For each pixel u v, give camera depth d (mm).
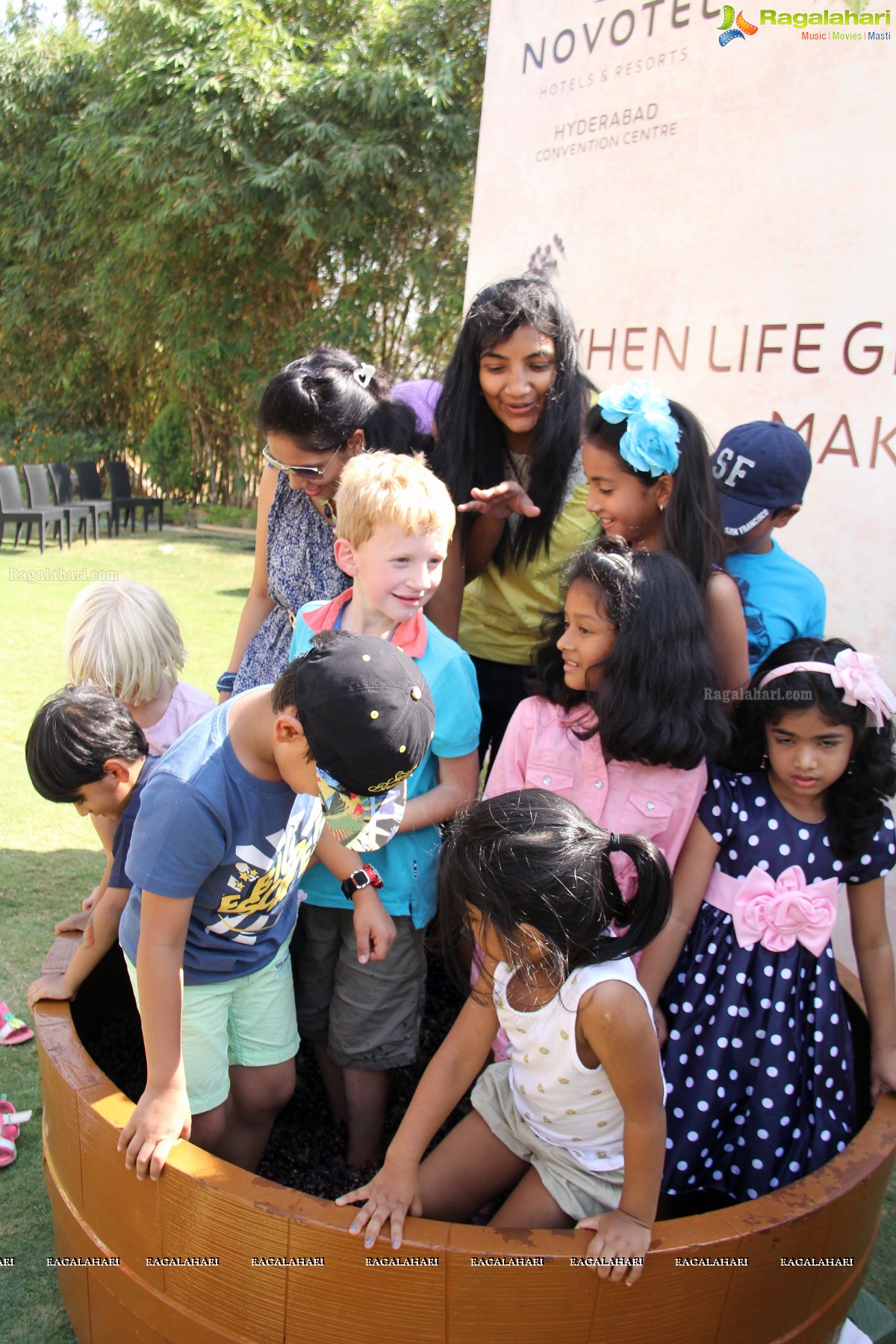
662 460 1832
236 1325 1435
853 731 1739
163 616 2104
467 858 1438
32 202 14125
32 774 1755
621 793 1829
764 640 2105
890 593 2891
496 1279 1329
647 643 1654
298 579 2266
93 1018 2133
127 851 1808
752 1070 1830
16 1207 2068
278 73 11227
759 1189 1820
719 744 1729
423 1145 1521
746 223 3225
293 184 11070
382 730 1290
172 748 1565
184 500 14359
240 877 1588
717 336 3322
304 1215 1350
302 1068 2400
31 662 6156
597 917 1425
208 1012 1730
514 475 2412
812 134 3041
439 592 2377
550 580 2480
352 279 12125
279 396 2037
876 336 2904
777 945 1821
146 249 12094
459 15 11219
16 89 13805
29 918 3150
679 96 3436
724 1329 1437
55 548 10930
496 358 2191
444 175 10945
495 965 1525
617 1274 1334
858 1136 1632
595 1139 1580
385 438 2143
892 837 1852
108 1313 1596
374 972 2012
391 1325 1363
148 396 14758
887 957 1893
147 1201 1476
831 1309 1582
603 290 3736
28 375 15422
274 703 1415
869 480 2926
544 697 1926
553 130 3973
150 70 11469
